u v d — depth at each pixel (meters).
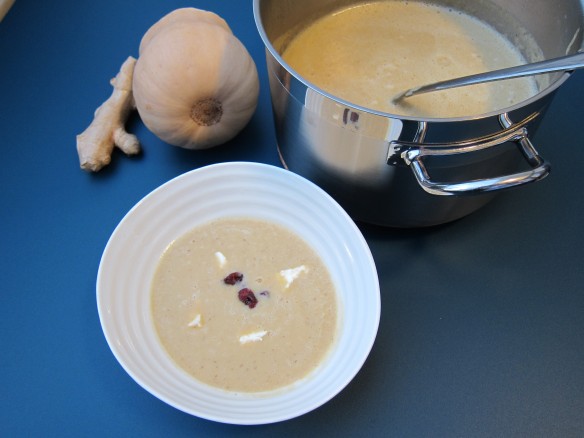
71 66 0.62
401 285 0.48
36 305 0.47
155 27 0.52
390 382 0.44
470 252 0.50
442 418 0.42
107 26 0.65
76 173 0.54
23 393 0.43
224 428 0.42
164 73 0.46
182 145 0.52
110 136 0.54
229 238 0.48
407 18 0.61
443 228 0.51
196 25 0.48
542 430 0.42
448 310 0.47
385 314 0.47
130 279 0.45
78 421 0.42
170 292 0.45
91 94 0.60
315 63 0.57
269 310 0.44
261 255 0.47
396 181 0.43
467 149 0.39
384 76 0.56
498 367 0.45
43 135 0.57
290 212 0.48
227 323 0.43
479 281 0.48
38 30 0.64
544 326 0.47
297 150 0.47
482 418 0.43
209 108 0.49
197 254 0.47
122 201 0.53
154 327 0.43
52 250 0.50
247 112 0.50
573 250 0.50
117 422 0.42
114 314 0.42
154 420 0.42
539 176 0.36
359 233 0.44
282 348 0.42
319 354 0.42
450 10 0.62
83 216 0.52
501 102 0.53
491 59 0.58
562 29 0.49
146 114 0.49
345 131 0.40
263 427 0.42
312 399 0.38
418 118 0.36
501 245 0.50
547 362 0.45
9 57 0.62
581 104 0.59
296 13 0.56
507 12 0.58
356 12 0.61
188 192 0.47
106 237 0.51
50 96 0.59
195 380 0.41
